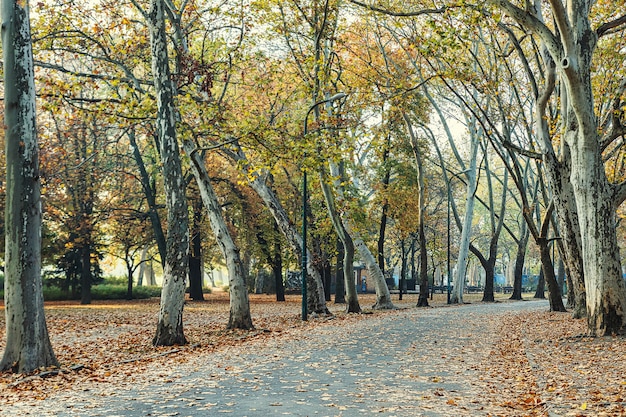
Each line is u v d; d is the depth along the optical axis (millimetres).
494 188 90688
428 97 42594
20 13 14609
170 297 20016
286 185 47562
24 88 14625
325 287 56938
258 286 71312
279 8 30531
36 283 14719
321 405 9820
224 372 13727
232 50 24859
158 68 20516
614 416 8445
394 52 40281
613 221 17953
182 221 20250
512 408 9570
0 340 21453
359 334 22641
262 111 31781
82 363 15938
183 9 23703
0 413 9797
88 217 47000
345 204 34844
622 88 19453
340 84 36531
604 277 17828
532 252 90875
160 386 12055
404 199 47156
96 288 55594
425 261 45062
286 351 17656
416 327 25750
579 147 18078
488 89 25797
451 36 17984
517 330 23797
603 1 22125
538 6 22828
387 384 11922
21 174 14578
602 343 16906
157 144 39844
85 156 44000
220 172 48500
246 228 50750
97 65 24422
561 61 17047
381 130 40531
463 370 13797
